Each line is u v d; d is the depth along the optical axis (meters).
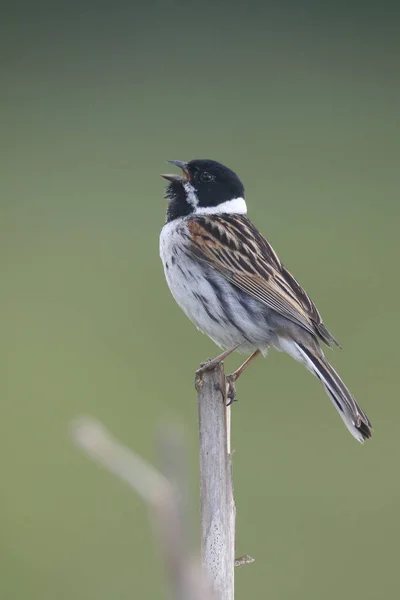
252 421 12.45
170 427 2.49
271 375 13.61
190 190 7.73
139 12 27.25
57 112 23.27
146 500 2.54
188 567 2.45
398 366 13.32
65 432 12.48
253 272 7.07
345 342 13.92
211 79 24.62
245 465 11.60
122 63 25.39
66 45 26.36
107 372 13.52
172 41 26.38
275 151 21.08
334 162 20.80
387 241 17.47
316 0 27.69
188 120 22.56
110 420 12.34
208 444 5.51
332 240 17.41
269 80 24.55
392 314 14.69
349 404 6.48
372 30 26.89
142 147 21.50
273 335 7.05
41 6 27.14
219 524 5.31
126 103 23.52
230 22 27.08
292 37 26.52
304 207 18.81
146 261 17.09
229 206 7.71
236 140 21.59
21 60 25.66
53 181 20.53
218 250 7.17
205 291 7.17
